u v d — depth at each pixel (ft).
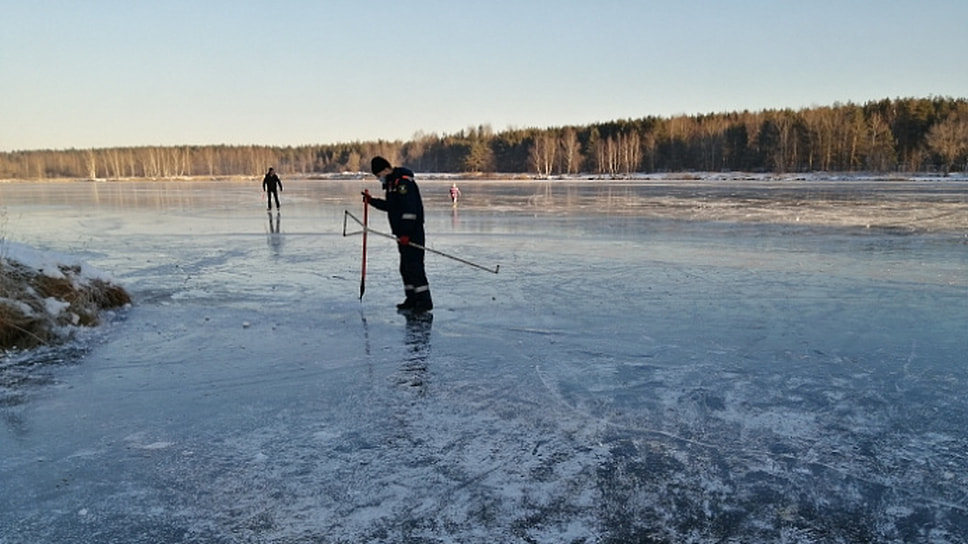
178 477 10.14
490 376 14.76
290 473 10.24
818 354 16.22
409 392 13.76
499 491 9.66
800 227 47.55
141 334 18.47
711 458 10.69
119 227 53.11
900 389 13.76
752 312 20.66
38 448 11.18
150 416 12.53
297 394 13.69
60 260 21.30
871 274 27.35
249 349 16.97
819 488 9.73
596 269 29.07
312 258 33.42
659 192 108.68
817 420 12.19
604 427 11.92
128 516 9.07
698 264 30.30
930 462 10.53
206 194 125.59
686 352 16.47
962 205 69.87
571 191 118.21
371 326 19.30
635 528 8.74
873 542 8.43
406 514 9.07
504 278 26.91
